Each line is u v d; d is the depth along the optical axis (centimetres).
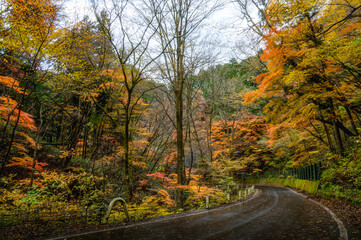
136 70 1347
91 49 1452
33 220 749
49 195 1129
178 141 1495
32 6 1065
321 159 2152
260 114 3275
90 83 1505
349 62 964
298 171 3014
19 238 593
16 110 1119
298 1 909
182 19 1363
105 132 2139
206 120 2589
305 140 2230
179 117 1507
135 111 1858
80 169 1600
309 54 998
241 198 1955
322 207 1236
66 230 701
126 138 1244
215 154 2553
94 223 827
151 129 2409
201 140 2633
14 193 925
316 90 1104
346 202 1202
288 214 1076
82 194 1334
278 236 664
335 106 1340
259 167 4597
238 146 3128
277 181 3959
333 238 630
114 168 1822
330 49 898
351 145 1574
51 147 1928
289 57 1092
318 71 1066
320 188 1855
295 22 990
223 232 712
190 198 1620
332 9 960
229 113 2848
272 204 1483
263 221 908
